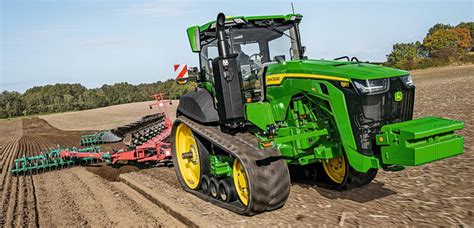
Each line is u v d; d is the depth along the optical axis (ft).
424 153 14.60
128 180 28.81
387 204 17.56
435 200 17.34
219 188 20.16
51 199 26.99
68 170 38.88
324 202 18.72
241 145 18.26
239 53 20.48
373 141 16.38
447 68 172.65
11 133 122.31
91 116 164.55
